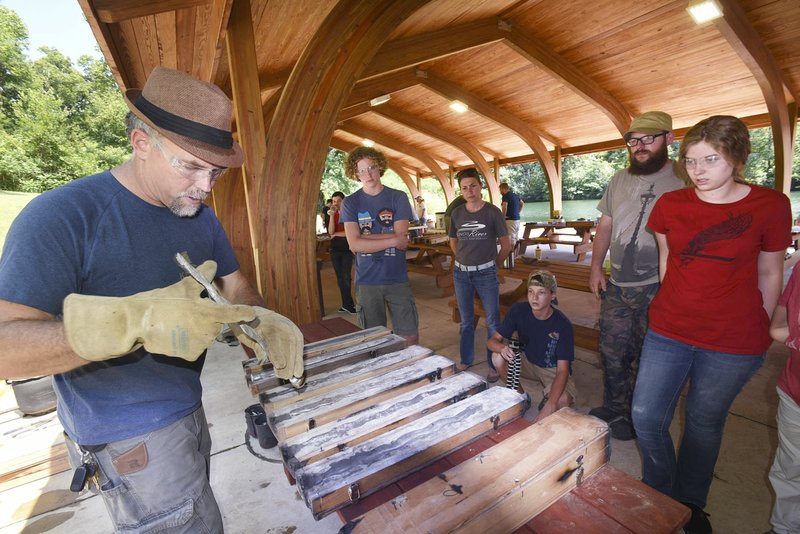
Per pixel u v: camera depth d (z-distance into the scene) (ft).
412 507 2.68
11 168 70.85
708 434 5.11
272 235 11.75
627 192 6.95
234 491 6.97
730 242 4.59
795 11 17.78
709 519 5.81
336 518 6.29
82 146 78.59
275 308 12.05
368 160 8.86
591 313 15.93
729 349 4.71
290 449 3.46
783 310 4.67
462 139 41.91
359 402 4.21
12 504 6.82
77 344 2.12
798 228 23.24
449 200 50.44
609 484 3.20
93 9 8.25
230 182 22.77
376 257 9.20
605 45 23.08
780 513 4.91
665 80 24.79
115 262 3.02
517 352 8.45
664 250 5.58
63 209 2.77
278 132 11.43
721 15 15.64
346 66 11.49
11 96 87.66
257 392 4.82
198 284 2.68
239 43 10.80
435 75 30.40
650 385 5.34
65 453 7.59
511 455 3.07
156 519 3.33
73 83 94.84
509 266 18.08
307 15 12.26
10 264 2.49
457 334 14.38
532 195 91.20
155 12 9.06
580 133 35.29
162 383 3.32
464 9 19.07
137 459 3.19
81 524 6.41
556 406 7.48
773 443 7.41
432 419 3.77
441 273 20.04
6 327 2.30
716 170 4.41
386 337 6.18
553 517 2.89
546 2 20.80
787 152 22.68
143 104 2.83
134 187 3.19
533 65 27.40
